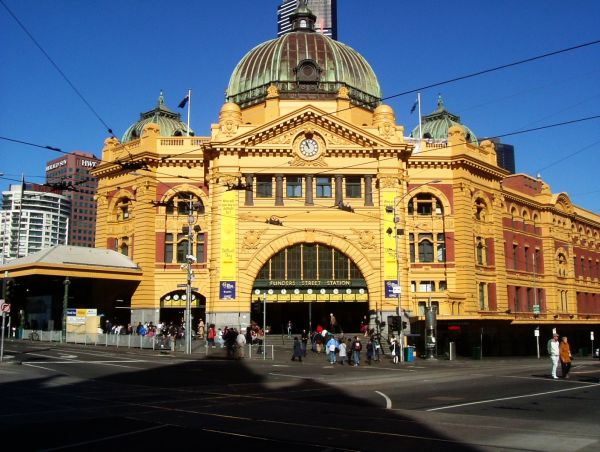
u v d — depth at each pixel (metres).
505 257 71.44
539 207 80.88
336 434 15.48
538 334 59.53
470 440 14.72
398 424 17.03
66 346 51.28
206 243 60.66
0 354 38.41
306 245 58.41
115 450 13.41
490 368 40.75
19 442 14.18
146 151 61.03
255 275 57.12
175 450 13.48
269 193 58.88
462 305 61.91
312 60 65.38
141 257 60.72
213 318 55.81
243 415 18.53
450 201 64.06
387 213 58.06
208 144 58.19
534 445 14.08
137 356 43.09
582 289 89.19
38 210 120.25
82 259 58.94
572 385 28.39
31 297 66.12
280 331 64.94
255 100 66.12
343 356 43.62
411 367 41.38
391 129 59.81
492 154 69.62
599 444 14.16
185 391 24.88
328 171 58.66
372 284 57.22
